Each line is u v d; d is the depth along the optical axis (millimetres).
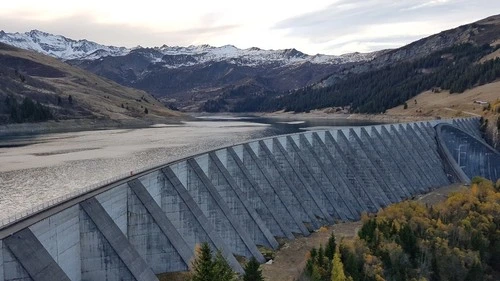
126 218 44250
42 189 87938
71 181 94062
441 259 56531
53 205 35531
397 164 115812
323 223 78875
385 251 54906
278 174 79000
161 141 163125
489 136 167250
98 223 36781
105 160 118250
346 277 46812
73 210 35469
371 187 101188
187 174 56656
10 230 29484
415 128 142000
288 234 68500
